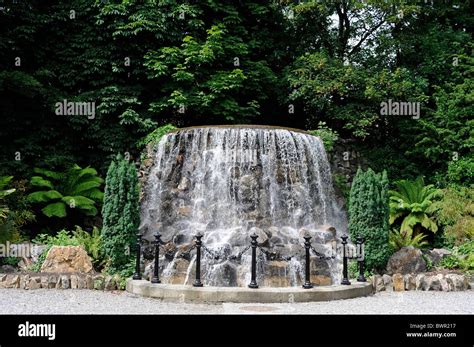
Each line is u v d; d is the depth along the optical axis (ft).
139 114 54.13
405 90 55.06
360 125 54.44
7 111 49.47
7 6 50.78
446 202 45.73
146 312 25.76
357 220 36.94
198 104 55.01
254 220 39.58
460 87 54.75
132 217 35.83
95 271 35.17
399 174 55.72
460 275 35.70
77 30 55.21
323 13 62.64
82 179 49.19
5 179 40.52
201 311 26.32
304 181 43.75
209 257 34.86
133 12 55.06
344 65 58.85
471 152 53.26
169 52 53.88
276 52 62.95
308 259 30.99
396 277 34.78
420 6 61.62
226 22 59.88
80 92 54.85
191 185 42.65
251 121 63.21
